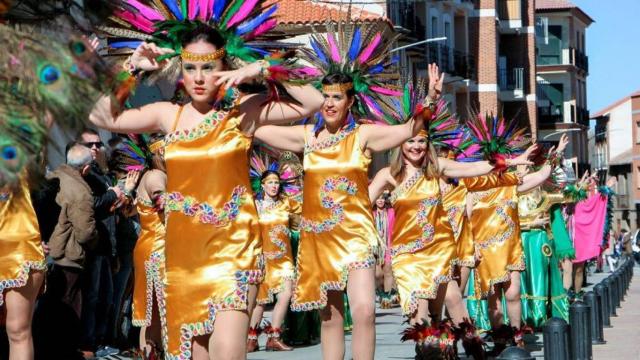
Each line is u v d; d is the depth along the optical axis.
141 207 13.28
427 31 57.75
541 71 99.19
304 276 11.98
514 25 76.38
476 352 14.23
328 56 12.09
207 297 8.80
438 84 11.66
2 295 10.78
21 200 10.64
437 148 15.13
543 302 19.14
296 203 18.30
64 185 13.91
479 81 68.38
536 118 78.06
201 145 8.88
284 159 18.31
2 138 6.59
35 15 7.12
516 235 17.06
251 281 8.87
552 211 23.16
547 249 19.30
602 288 20.73
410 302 14.11
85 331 14.59
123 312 16.48
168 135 8.95
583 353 14.97
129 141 13.72
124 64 8.76
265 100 8.95
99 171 14.62
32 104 6.65
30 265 10.77
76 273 14.07
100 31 7.59
